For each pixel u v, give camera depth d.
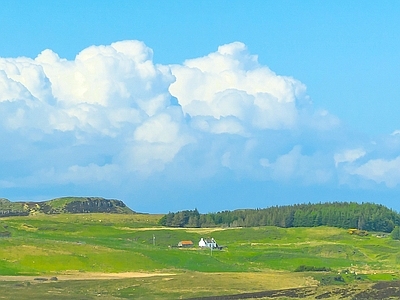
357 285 148.38
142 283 172.25
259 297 143.12
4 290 157.50
